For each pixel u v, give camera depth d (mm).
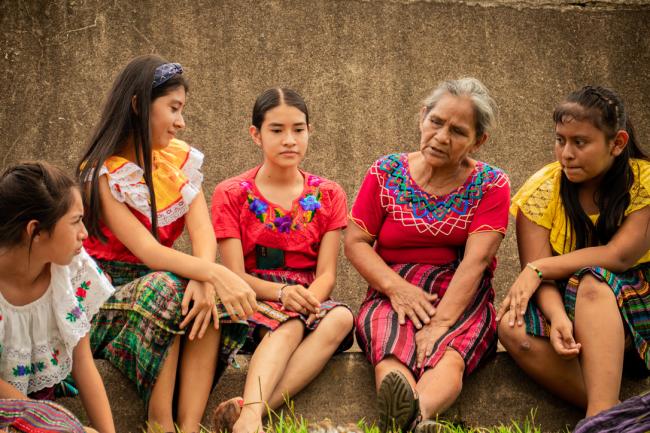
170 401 3424
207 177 5078
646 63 5516
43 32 5012
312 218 4000
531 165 5379
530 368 3686
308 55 5230
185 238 5051
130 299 3482
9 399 2629
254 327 3668
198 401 3469
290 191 4031
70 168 4973
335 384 3703
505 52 5406
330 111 5223
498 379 3770
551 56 5449
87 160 3637
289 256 3980
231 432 3281
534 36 5445
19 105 4961
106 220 3596
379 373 3578
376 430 3248
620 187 3766
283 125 3955
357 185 5211
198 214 3783
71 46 5027
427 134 3818
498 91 5379
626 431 2682
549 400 3777
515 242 5301
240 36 5180
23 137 4953
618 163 3775
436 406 3447
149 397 3418
